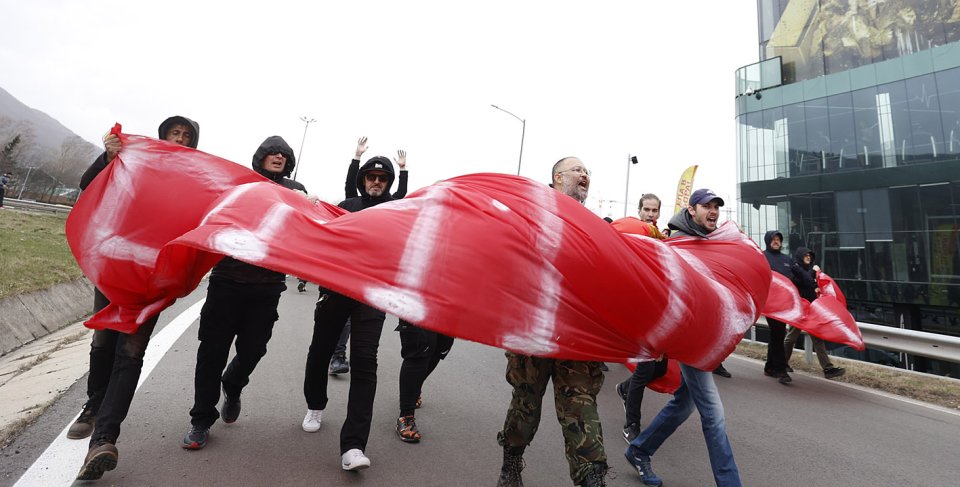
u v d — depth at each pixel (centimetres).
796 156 2197
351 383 293
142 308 271
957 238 1727
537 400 259
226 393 331
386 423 377
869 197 1955
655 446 309
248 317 318
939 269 1755
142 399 367
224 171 313
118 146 297
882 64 1967
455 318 206
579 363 243
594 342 221
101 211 284
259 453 301
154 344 523
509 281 212
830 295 657
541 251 216
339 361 493
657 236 381
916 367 1616
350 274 213
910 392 600
